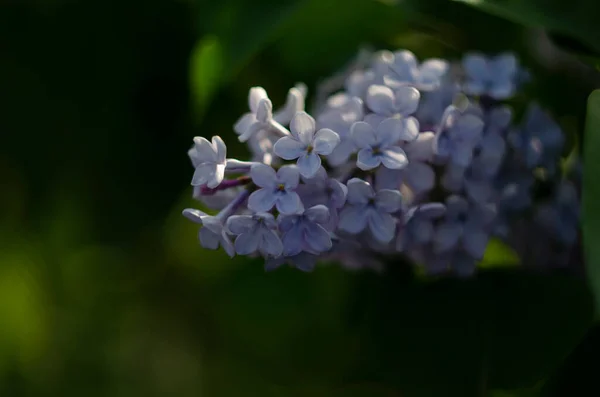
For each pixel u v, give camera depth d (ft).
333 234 1.43
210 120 1.91
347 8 1.73
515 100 1.66
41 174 1.99
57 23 1.92
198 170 1.42
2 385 2.78
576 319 1.54
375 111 1.45
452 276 1.60
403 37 1.76
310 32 1.77
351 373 1.59
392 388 1.58
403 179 1.47
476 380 1.54
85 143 1.96
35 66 1.94
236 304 2.06
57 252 2.34
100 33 1.92
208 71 1.65
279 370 2.03
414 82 1.51
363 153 1.42
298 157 1.40
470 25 1.67
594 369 1.51
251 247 1.41
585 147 1.36
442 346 1.57
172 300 2.55
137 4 1.90
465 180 1.51
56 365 2.80
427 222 1.49
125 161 1.96
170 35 1.91
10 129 1.96
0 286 2.63
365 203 1.43
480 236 1.52
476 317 1.57
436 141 1.45
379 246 1.50
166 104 1.93
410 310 1.59
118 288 2.56
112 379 2.77
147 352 2.70
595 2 1.50
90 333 2.72
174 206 1.98
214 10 1.66
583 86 1.64
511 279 1.58
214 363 2.56
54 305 2.67
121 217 2.00
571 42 1.53
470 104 1.50
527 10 1.50
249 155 1.92
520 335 1.55
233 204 1.43
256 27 1.64
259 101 1.44
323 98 1.65
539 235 1.60
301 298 1.98
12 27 1.92
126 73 1.93
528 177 1.56
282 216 1.40
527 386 1.53
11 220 2.17
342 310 1.82
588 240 1.33
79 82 1.94
